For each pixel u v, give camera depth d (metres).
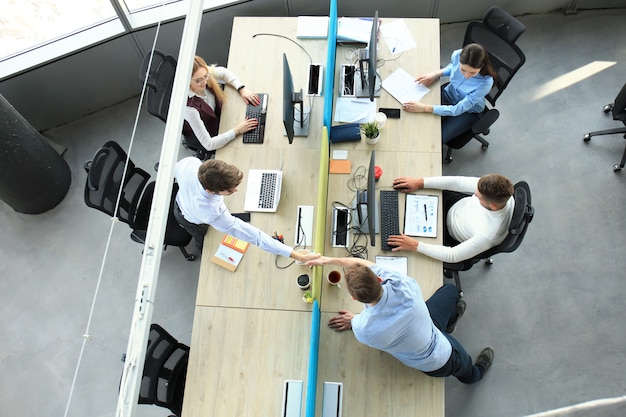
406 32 3.56
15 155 3.44
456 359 2.65
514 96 4.22
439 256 2.88
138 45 4.05
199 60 3.05
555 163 3.94
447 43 4.53
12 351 3.53
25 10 3.61
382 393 2.63
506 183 2.51
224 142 3.26
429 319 2.45
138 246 3.87
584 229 3.69
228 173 2.38
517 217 2.67
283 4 4.08
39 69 3.83
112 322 3.62
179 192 2.73
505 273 3.59
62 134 4.32
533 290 3.52
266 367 2.72
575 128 4.05
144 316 1.97
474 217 2.86
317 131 3.29
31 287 3.74
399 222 3.03
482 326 3.44
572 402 3.19
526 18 4.55
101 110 4.42
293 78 3.47
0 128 3.27
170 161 2.25
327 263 2.68
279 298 2.86
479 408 3.21
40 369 3.47
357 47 3.58
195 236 3.13
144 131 4.33
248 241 2.74
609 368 3.26
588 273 3.55
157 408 3.31
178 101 2.40
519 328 3.42
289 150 3.24
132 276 3.77
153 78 3.25
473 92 3.26
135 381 1.85
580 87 4.21
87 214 4.00
